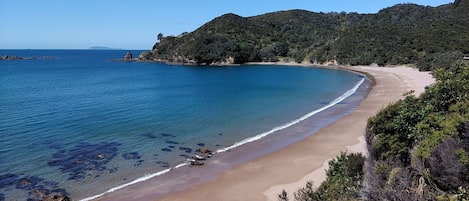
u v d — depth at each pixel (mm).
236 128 27406
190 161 19516
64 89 53156
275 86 58844
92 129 26594
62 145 22312
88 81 67000
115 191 15695
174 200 14883
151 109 35688
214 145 22781
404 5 151000
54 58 183250
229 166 18781
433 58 77562
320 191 12438
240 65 124188
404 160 12352
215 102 40875
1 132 25156
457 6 120750
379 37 112562
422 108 13586
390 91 45531
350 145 21531
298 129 26641
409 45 103062
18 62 140250
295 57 134625
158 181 16828
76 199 14859
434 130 11648
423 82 52656
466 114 11219
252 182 16516
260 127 27719
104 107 36656
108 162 19312
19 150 21047
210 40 130875
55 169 18078
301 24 166250
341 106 36656
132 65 124562
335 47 120812
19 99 41781
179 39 147875
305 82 65250
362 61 107500
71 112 33500
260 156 20328
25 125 27516
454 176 8555
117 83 63688
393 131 13820
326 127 26891
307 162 18922
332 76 78250
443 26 106250
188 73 89938
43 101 40469
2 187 15727
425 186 9031
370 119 17031
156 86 59062
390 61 101062
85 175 17406
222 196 15141
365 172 12508
